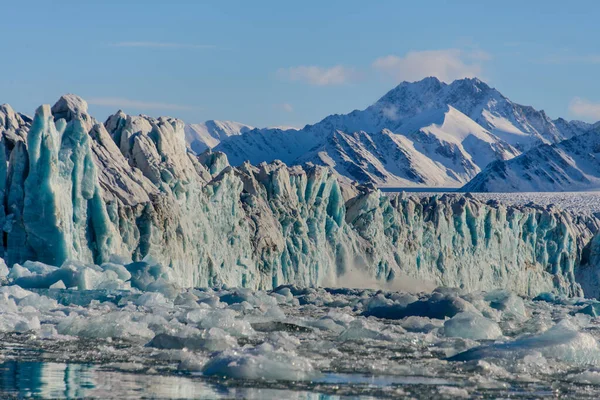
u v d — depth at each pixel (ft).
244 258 259.60
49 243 199.82
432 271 337.93
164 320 121.80
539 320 150.20
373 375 86.74
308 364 86.84
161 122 264.72
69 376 81.66
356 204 319.47
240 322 116.16
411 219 334.65
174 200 233.96
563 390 82.28
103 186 224.12
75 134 209.26
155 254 220.84
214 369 84.07
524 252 388.78
